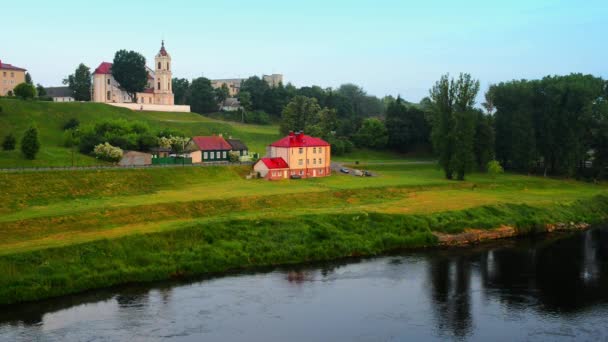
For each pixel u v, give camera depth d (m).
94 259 54.38
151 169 97.25
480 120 128.88
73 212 66.88
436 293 52.97
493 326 45.38
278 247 63.84
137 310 47.19
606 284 55.97
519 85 135.88
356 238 68.44
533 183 116.88
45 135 133.38
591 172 133.12
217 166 107.00
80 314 45.94
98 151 113.44
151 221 68.81
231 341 41.66
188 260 58.12
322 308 48.69
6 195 75.19
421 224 74.56
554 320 46.69
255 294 51.91
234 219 68.44
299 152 109.31
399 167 134.00
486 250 69.19
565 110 127.88
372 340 42.31
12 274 49.28
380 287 54.50
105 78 178.88
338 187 96.06
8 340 40.75
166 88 188.12
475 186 109.25
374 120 163.25
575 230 82.56
